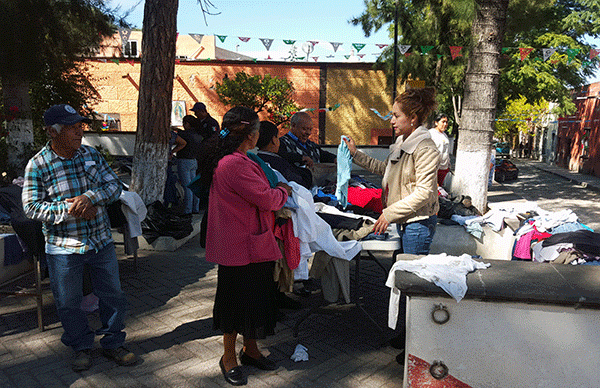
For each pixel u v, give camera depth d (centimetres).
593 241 363
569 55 1008
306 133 449
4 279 390
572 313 209
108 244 304
